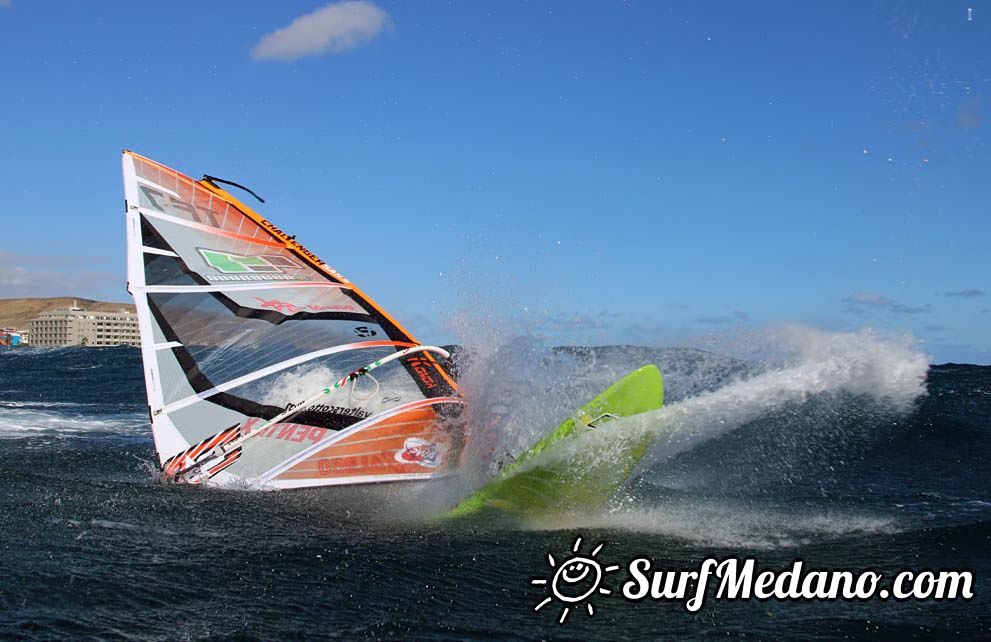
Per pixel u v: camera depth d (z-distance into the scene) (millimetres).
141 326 6547
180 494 5844
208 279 6980
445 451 6312
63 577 3756
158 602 3535
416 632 3312
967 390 13711
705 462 7641
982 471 7531
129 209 6773
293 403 6621
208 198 7422
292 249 7668
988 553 4680
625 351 8586
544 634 3371
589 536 5020
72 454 7809
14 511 4977
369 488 6164
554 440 5938
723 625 3518
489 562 4379
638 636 3379
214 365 6684
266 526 5016
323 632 3281
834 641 3348
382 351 7215
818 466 7613
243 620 3367
